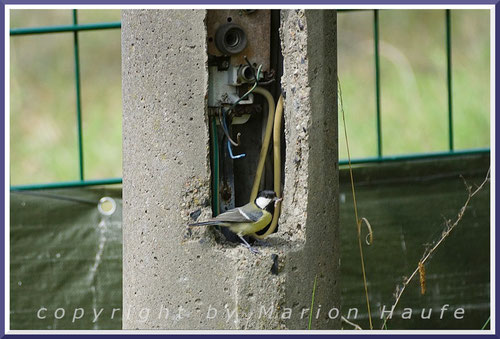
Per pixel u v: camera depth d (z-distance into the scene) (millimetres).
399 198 7410
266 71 5809
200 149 5355
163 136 5398
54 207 7277
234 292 5320
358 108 12398
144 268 5555
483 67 12766
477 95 12406
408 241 7430
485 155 7559
